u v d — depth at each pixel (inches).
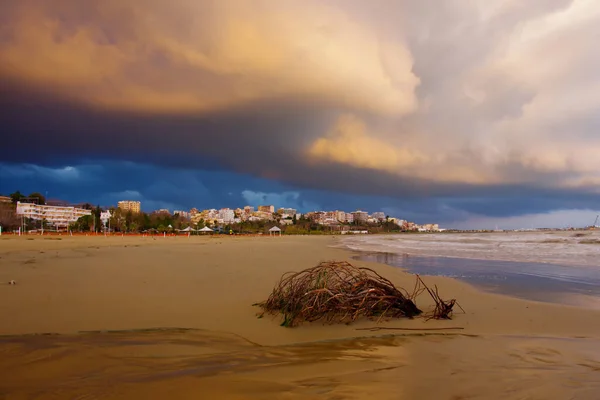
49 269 522.0
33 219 4576.8
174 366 167.0
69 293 353.7
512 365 176.6
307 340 227.1
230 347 207.5
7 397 127.0
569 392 141.6
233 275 498.6
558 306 343.0
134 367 164.7
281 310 290.8
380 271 615.8
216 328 250.7
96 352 186.4
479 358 188.5
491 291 435.5
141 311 291.9
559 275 572.1
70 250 924.0
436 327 266.4
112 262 639.1
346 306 277.0
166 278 463.5
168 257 766.5
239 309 305.6
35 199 5684.1
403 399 132.2
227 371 160.4
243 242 1919.3
